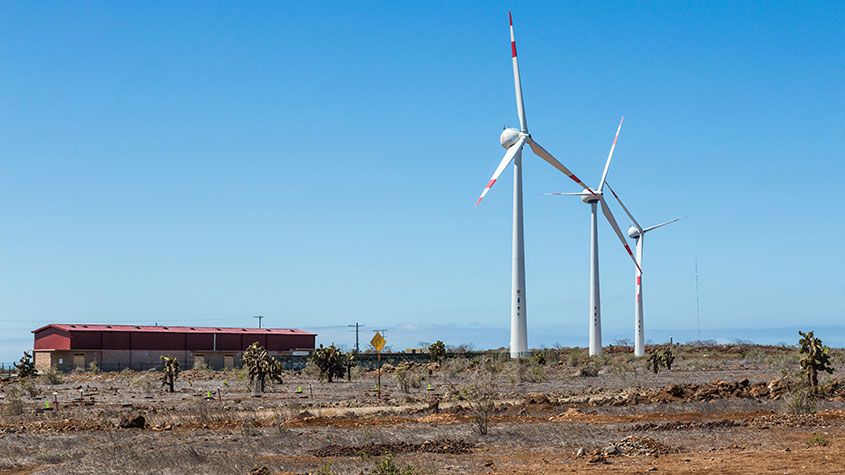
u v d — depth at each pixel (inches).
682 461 1051.3
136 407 2171.5
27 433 1579.7
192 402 2341.3
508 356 4800.7
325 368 3385.8
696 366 4323.3
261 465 1094.4
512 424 1551.4
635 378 3265.3
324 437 1390.3
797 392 1758.1
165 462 1132.5
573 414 1732.3
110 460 1171.3
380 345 2322.8
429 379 3565.5
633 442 1179.9
